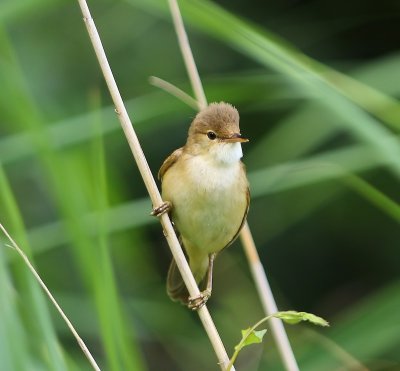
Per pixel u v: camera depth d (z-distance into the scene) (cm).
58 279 1116
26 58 1196
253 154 1267
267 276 1314
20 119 792
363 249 1298
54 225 909
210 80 920
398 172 768
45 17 1226
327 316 1307
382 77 980
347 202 1276
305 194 1242
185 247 884
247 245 833
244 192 836
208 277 877
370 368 1030
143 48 1232
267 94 931
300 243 1309
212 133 811
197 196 811
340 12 1321
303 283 1315
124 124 716
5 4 843
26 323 623
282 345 792
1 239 727
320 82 799
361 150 913
